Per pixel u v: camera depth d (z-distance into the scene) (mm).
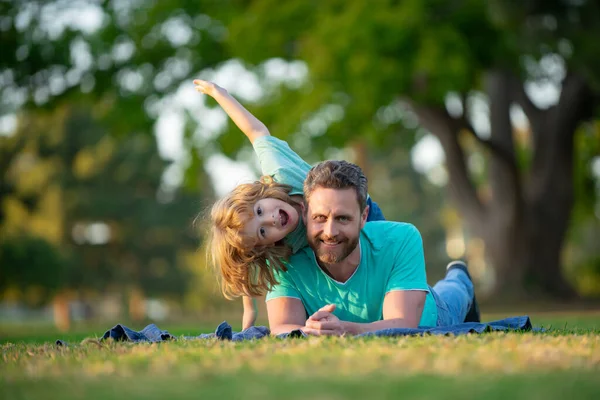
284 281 4754
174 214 46125
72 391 2576
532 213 21891
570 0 17281
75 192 43594
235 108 5680
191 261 52125
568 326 6742
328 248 4312
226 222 4500
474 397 2271
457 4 17766
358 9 16922
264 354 3357
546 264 21859
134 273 46156
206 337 4703
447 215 59125
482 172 32500
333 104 18812
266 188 4605
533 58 18828
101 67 21391
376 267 4621
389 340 3805
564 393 2344
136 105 21688
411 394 2314
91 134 43156
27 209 42938
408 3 16922
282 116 19594
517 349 3375
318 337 4082
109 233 45500
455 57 16875
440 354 3227
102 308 47781
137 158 44969
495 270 21906
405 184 61344
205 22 21469
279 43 18891
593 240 47312
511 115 21969
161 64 21906
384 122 23000
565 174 22047
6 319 54875
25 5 20609
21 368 3293
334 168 4305
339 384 2498
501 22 17109
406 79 16859
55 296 38844
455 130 21359
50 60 20781
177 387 2543
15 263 33219
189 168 21797
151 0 21562
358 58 16547
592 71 17453
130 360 3305
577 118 21719
